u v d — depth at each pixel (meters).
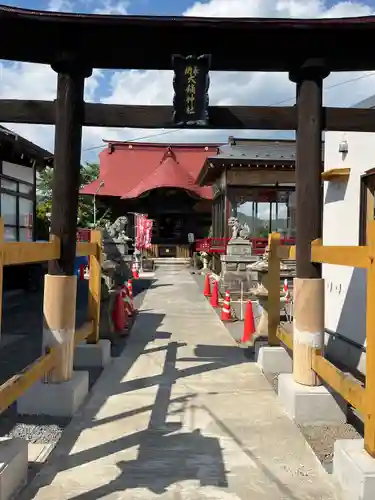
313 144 4.93
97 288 6.46
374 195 6.06
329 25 4.73
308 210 4.89
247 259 14.85
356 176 6.38
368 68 5.15
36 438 4.09
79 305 12.34
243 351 7.40
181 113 5.13
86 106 5.18
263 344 6.69
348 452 3.25
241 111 5.23
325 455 3.82
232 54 5.15
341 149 6.74
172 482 3.37
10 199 13.88
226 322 9.98
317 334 4.75
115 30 4.96
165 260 26.83
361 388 3.41
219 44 5.11
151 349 7.50
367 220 6.15
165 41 5.09
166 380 5.80
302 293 4.79
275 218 17.48
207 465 3.62
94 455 3.78
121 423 4.43
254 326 8.54
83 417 4.57
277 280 6.47
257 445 3.98
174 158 29.75
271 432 4.25
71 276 4.88
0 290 3.18
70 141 4.98
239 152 17.70
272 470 3.56
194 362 6.70
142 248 23.25
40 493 3.21
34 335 8.52
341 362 6.64
